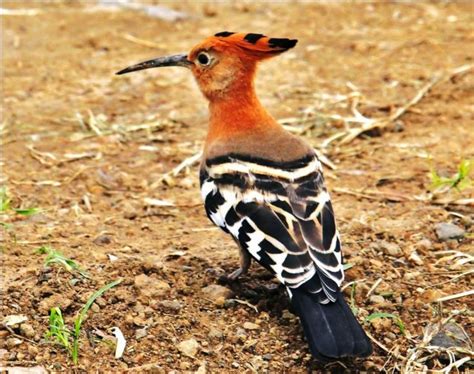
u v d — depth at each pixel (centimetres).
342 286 1019
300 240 885
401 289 1021
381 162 1390
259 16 2072
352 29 1981
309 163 971
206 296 1009
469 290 1015
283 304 1002
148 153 1448
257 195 937
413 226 1172
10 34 1964
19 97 1664
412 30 1969
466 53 1827
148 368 880
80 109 1617
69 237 1148
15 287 993
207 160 1016
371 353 827
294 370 895
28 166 1390
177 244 1136
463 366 901
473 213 1209
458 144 1434
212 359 907
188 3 2159
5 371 868
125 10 2116
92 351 907
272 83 1706
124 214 1234
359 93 1636
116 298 984
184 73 1778
